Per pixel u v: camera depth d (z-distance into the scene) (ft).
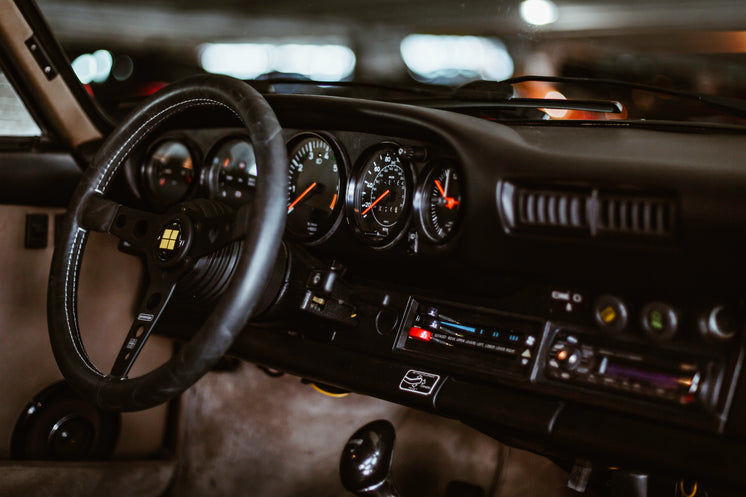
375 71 33.76
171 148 7.23
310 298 5.67
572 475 5.87
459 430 7.64
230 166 6.86
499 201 5.07
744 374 4.44
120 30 28.76
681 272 4.53
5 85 6.80
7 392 6.94
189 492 8.18
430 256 5.55
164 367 4.36
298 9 37.86
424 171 5.61
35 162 6.82
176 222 4.77
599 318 4.98
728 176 4.30
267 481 8.25
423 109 5.64
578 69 7.38
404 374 5.75
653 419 4.70
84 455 7.46
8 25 6.52
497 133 5.33
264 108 4.66
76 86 6.89
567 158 4.85
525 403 5.21
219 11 38.29
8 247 6.89
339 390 6.70
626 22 14.35
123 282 7.64
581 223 4.80
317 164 6.31
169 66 19.81
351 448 5.66
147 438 8.06
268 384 8.30
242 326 4.35
